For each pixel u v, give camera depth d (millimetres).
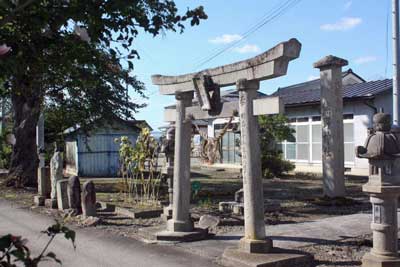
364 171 20812
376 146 6180
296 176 22109
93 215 11047
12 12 2568
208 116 8250
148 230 9227
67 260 7383
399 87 14273
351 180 19234
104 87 17641
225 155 28844
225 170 27406
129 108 19031
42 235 9328
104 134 25312
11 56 3057
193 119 8656
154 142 13711
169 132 11352
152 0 3494
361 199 13695
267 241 7184
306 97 24328
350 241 8328
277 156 22047
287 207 12273
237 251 7180
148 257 7512
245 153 7254
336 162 13234
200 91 8141
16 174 18047
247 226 7258
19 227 10297
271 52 6742
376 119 6359
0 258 2395
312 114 23484
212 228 9828
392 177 6273
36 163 18422
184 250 7941
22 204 13961
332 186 13164
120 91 18469
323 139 13484
